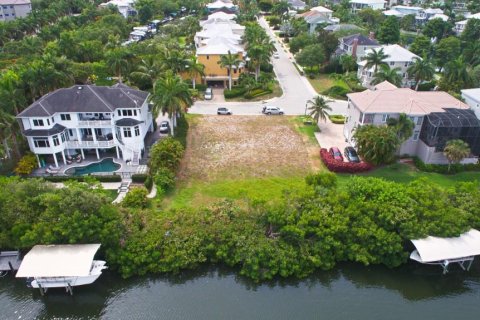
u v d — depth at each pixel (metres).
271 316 36.69
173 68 79.12
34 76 63.38
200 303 37.97
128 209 43.78
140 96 60.50
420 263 42.50
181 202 48.88
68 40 92.94
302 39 113.94
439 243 40.62
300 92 89.88
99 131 58.81
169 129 67.75
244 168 57.25
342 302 38.50
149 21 157.00
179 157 54.66
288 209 42.84
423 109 58.31
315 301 38.47
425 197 43.62
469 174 56.69
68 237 38.50
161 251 40.78
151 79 76.62
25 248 41.19
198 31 122.06
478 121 56.41
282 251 40.78
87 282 38.25
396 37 124.75
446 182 54.59
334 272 41.69
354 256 41.31
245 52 95.69
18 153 55.50
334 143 65.38
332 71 104.19
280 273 40.06
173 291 39.28
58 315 37.19
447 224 41.16
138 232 41.59
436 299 39.28
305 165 58.38
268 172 56.28
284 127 71.31
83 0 175.88
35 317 36.94
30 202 40.78
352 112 63.44
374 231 41.16
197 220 43.22
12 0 154.50
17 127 53.91
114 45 97.50
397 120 57.72
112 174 53.47
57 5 154.25
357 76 97.56
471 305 38.66
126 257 39.69
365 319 36.69
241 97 86.19
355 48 104.56
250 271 40.09
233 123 72.69
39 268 36.59
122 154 57.94
